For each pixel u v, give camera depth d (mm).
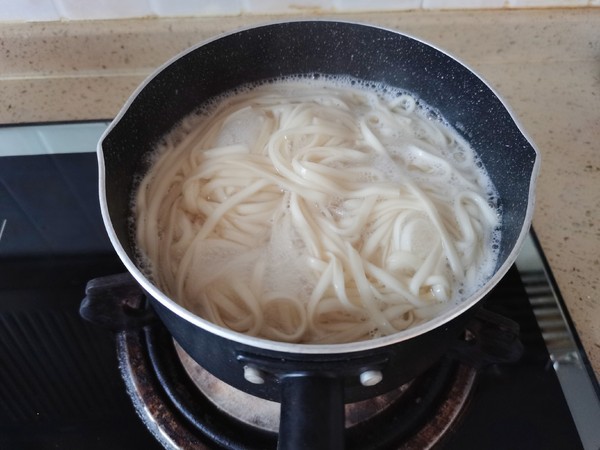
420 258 242
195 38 350
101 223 307
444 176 272
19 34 342
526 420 239
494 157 264
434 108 292
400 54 279
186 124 287
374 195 258
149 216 252
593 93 360
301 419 167
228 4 341
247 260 245
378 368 178
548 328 260
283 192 264
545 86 364
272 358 171
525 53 374
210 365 203
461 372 244
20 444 235
